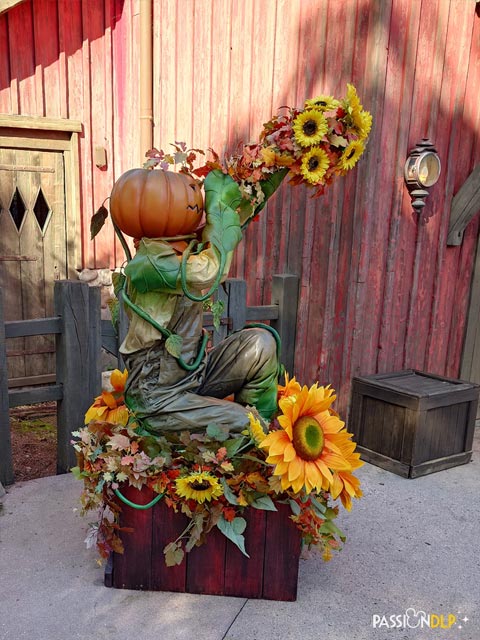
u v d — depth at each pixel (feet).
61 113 18.95
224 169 7.72
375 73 12.23
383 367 14.21
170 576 8.11
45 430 17.15
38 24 18.21
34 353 19.97
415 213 13.94
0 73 17.94
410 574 8.87
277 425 7.97
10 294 19.30
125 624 7.48
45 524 9.91
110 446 7.82
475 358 16.52
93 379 12.09
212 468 7.47
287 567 7.97
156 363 7.68
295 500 7.59
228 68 15.69
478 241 15.61
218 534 7.92
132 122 19.56
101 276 20.34
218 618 7.65
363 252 13.01
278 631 7.45
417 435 12.25
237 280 12.50
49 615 7.61
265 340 8.05
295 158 7.63
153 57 18.53
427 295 14.80
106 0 18.99
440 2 13.06
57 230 19.70
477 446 14.71
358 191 12.85
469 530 10.30
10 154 18.66
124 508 7.96
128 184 7.26
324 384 13.78
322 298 13.61
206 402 7.76
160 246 7.17
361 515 10.70
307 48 13.34
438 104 13.69
